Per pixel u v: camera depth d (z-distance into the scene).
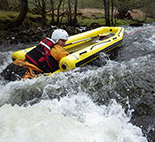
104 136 1.61
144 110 2.03
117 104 2.12
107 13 9.98
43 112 1.90
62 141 1.49
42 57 2.76
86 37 4.67
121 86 2.40
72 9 13.28
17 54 3.29
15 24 8.22
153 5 12.85
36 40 6.52
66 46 4.05
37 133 1.56
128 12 12.01
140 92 2.29
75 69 2.84
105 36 4.74
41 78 2.58
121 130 1.73
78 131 1.63
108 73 2.69
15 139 1.49
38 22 9.86
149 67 2.98
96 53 3.38
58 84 2.45
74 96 2.26
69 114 1.93
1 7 10.44
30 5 11.83
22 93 2.32
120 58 4.22
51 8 10.15
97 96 2.25
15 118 1.78
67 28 8.31
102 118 1.90
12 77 2.58
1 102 2.19
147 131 1.79
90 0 15.21
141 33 6.84
